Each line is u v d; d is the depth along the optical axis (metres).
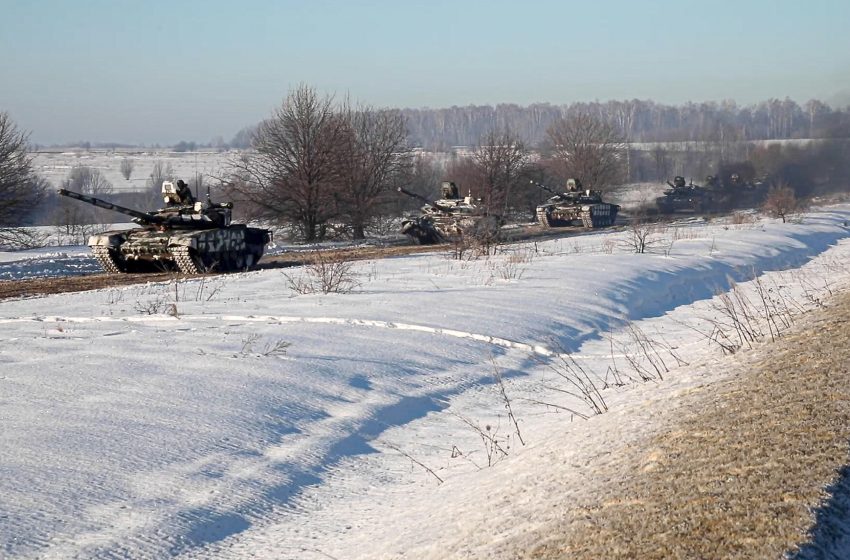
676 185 63.62
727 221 44.69
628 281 19.66
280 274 21.69
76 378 9.77
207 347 11.62
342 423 8.90
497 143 60.59
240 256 27.17
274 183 46.56
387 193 50.88
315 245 39.94
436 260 25.77
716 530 4.64
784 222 41.12
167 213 26.66
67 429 7.96
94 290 19.30
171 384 9.62
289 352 11.52
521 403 10.18
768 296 14.95
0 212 40.31
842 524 4.65
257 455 7.81
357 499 7.12
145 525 6.20
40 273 26.64
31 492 6.53
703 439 6.23
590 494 5.64
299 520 6.64
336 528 6.44
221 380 9.88
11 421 8.13
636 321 16.09
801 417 6.29
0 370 10.10
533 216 57.25
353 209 47.84
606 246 28.75
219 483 7.08
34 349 11.46
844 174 87.62
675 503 5.12
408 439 8.79
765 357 8.86
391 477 7.67
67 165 126.50
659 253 26.22
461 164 62.44
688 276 21.50
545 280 19.48
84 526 6.11
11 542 5.74
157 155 162.88
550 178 68.38
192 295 17.62
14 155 41.31
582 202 48.56
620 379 10.71
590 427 7.68
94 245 25.77
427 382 10.82
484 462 7.71
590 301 16.98
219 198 50.25
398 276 20.83
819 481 5.07
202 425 8.35
